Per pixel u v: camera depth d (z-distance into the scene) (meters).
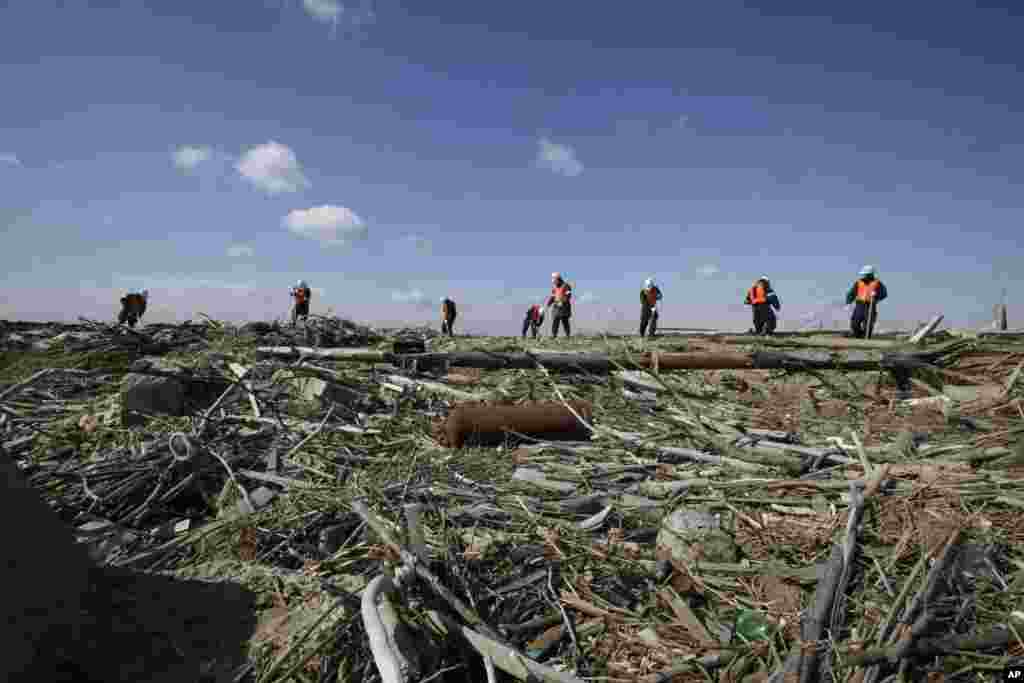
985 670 2.70
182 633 2.82
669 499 4.63
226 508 4.64
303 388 7.75
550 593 3.39
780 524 4.10
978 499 4.25
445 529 3.93
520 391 8.59
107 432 5.95
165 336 12.12
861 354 9.20
